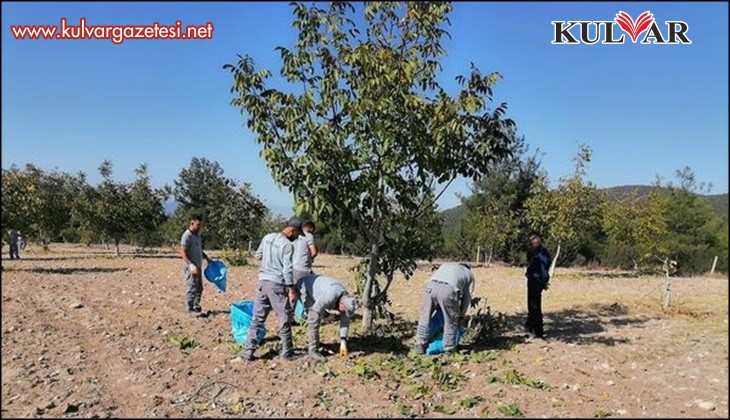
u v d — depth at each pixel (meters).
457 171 9.01
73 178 32.50
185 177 51.59
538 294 9.39
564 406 6.12
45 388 6.55
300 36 8.62
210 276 11.51
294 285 7.75
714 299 14.54
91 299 12.84
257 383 6.86
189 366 7.51
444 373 7.03
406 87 8.27
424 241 9.81
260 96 8.48
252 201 25.66
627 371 7.45
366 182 8.38
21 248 33.59
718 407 6.08
